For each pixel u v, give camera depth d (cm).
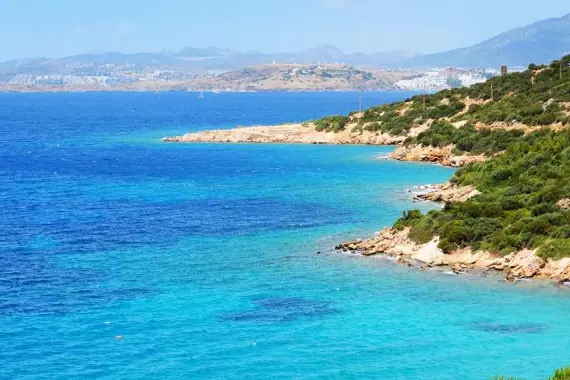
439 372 4644
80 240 8012
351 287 6256
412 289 6166
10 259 7181
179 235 8256
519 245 6675
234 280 6506
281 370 4681
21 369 4659
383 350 4972
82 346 5028
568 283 6166
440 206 9625
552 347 4991
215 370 4678
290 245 7738
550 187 7881
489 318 5506
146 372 4641
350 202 10156
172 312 5694
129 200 10588
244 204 10156
